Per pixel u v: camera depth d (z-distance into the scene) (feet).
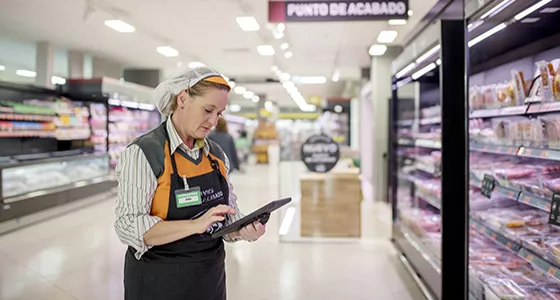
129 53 27.43
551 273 5.98
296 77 40.04
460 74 8.65
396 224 13.64
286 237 15.81
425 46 9.62
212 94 4.42
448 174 8.74
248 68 34.14
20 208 17.15
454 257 8.77
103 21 19.39
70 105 25.44
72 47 25.57
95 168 24.36
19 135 21.77
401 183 14.15
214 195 4.83
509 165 8.06
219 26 20.21
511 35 7.42
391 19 13.03
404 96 13.66
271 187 31.30
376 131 25.38
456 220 8.77
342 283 11.07
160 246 4.45
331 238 15.76
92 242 15.17
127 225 4.13
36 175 18.83
